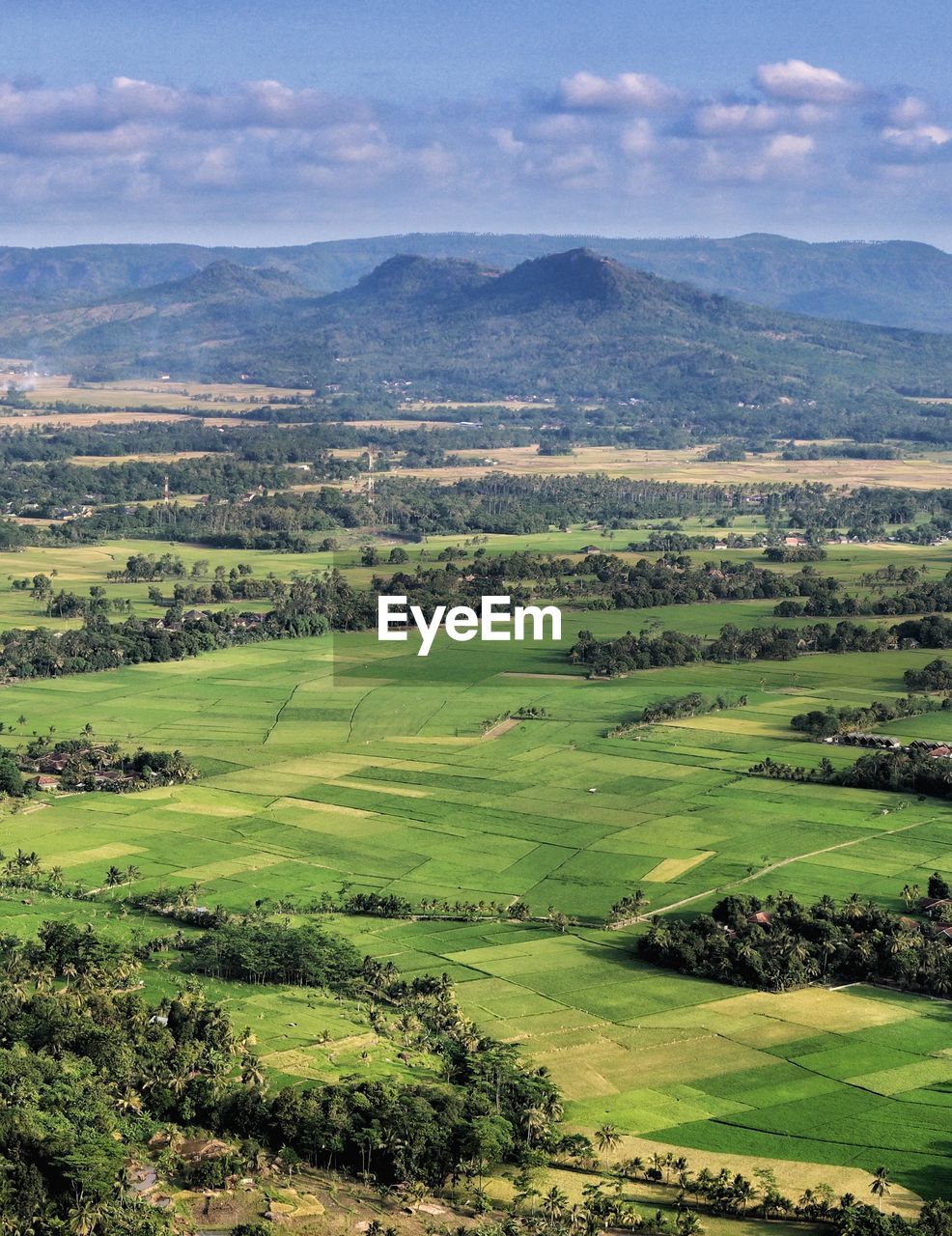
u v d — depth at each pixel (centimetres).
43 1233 19288
